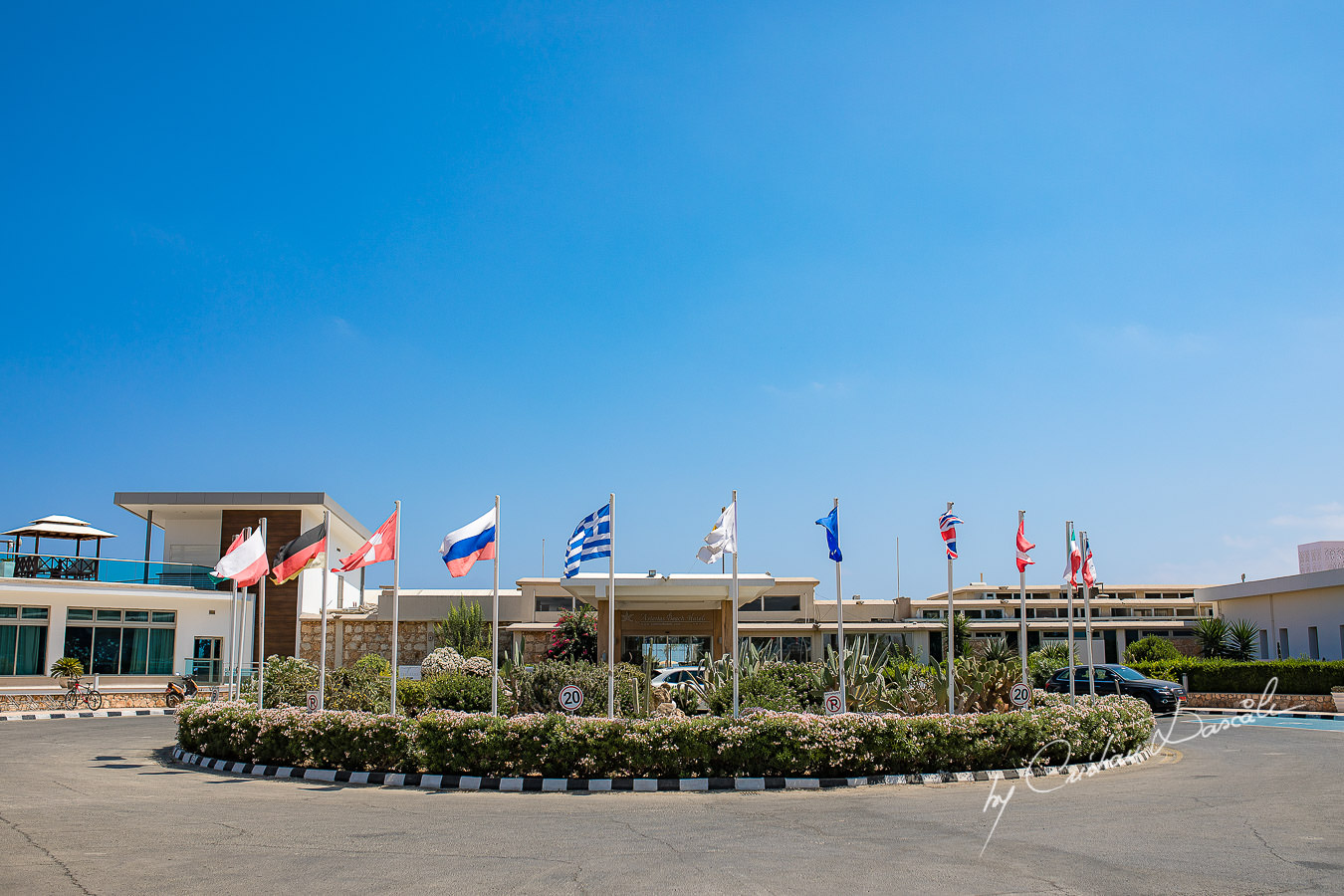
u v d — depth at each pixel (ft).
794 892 27.40
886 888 27.84
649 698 70.38
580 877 29.27
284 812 41.98
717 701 65.41
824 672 69.41
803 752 51.49
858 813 41.78
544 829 37.81
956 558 60.39
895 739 52.80
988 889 27.71
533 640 153.38
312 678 77.10
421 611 153.89
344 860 31.65
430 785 50.98
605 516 58.08
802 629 159.63
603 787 49.75
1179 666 115.96
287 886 28.04
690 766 51.39
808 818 40.42
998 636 166.50
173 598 121.49
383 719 54.34
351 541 163.63
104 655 116.16
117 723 92.68
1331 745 72.90
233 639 78.23
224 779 54.49
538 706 68.64
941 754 53.62
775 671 71.26
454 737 51.98
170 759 64.23
